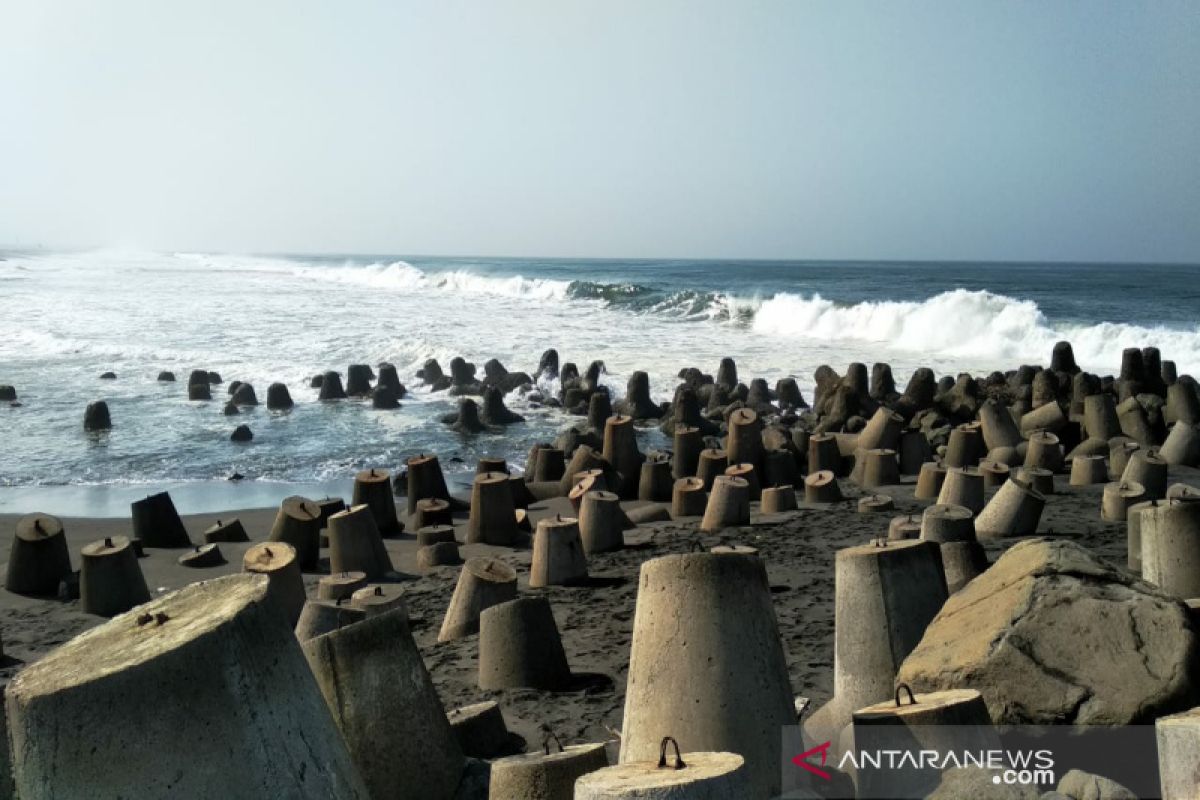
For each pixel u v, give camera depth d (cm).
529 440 2733
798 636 982
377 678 647
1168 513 953
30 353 4309
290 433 2814
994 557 1266
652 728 582
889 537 1290
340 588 1193
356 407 3250
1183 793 480
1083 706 552
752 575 602
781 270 14438
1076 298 7406
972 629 610
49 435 2748
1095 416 2167
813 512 1711
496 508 1634
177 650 394
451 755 670
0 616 1356
